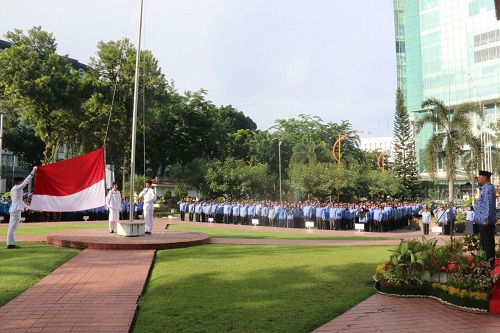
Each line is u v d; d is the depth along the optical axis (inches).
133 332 214.2
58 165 582.6
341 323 232.4
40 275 350.3
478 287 261.7
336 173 1828.2
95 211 1187.9
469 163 1804.9
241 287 305.6
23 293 293.4
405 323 234.1
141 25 600.4
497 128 1729.8
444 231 975.6
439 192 3176.7
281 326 221.5
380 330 221.8
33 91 1417.3
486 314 252.7
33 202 570.3
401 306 268.7
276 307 254.7
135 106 595.8
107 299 279.3
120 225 592.7
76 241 514.0
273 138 2546.8
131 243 503.2
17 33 1551.4
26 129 2210.9
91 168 597.3
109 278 343.6
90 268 384.5
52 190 578.6
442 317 246.5
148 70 1611.7
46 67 1462.8
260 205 1195.3
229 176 1750.7
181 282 322.0
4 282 320.2
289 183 2032.5
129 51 1616.6
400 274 295.0
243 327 219.5
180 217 1385.3
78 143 1738.4
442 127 1401.3
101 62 1626.5
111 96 1556.3
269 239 675.4
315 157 2224.4
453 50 3198.8
